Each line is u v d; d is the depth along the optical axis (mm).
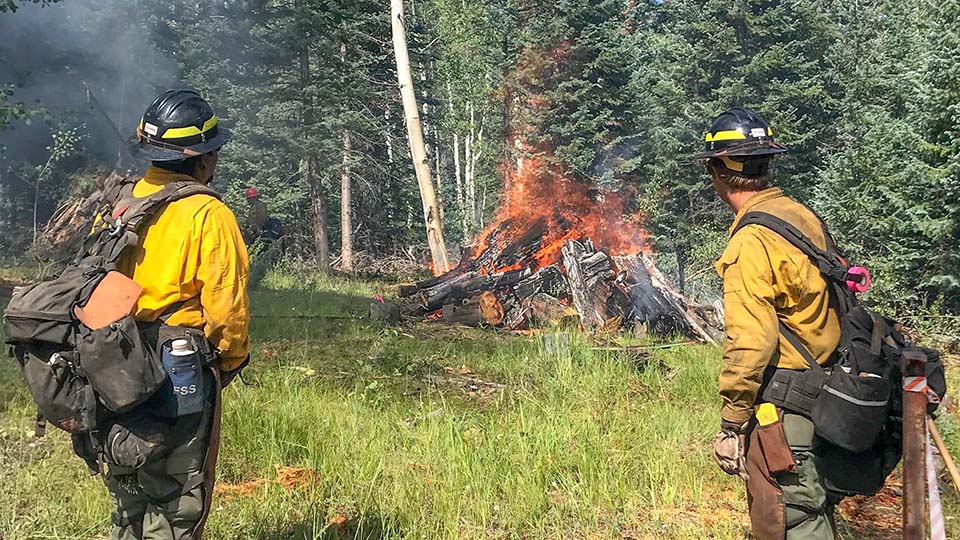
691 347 9188
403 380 6906
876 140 14641
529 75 23688
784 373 2748
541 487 4398
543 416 5801
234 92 18750
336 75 19703
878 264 12773
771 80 22188
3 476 4047
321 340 8625
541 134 23469
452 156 39062
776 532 2789
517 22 25047
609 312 10805
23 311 2465
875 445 2781
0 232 16562
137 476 2699
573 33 23062
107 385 2455
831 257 2750
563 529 4059
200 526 2779
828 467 2744
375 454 4754
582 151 22719
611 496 4434
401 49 16391
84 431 2570
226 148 19016
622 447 5262
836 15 27156
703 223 21703
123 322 2494
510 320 10891
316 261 19938
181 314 2672
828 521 2844
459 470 4547
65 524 3660
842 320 2764
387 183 24516
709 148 3039
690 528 4090
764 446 2768
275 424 5094
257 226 16109
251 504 3986
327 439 5016
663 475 4734
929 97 12281
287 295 12859
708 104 21578
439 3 33062
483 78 32469
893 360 2719
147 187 2773
